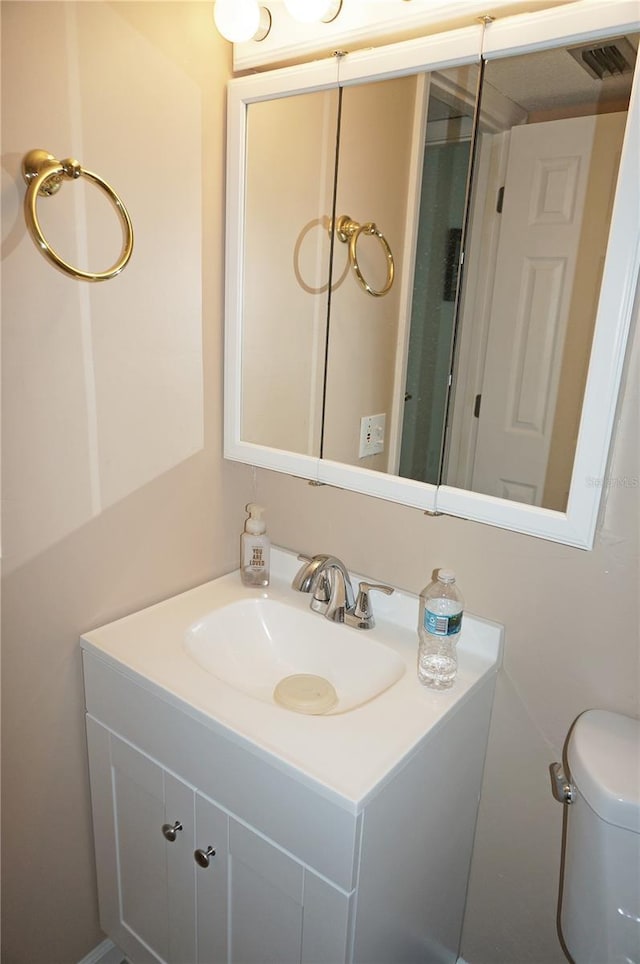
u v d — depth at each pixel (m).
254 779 0.91
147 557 1.23
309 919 0.90
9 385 0.94
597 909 0.93
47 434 1.01
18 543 1.02
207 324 1.23
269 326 1.23
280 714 0.95
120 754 1.14
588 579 1.02
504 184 0.99
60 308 0.98
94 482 1.10
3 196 0.87
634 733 0.99
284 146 1.15
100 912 1.33
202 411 1.27
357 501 1.27
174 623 1.19
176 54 1.05
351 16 1.01
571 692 1.08
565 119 0.91
